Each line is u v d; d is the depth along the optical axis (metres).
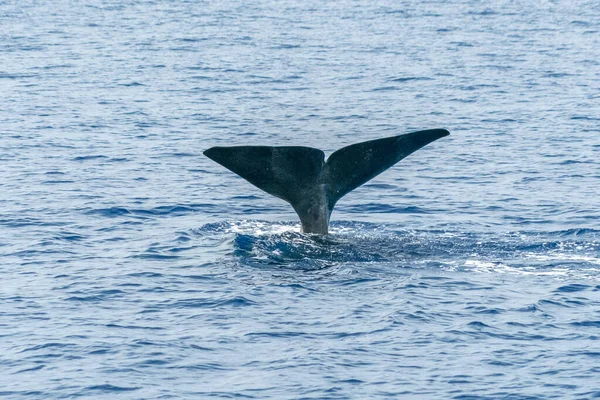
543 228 116.94
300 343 80.75
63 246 107.69
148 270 98.38
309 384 73.56
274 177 102.50
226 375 75.12
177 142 176.12
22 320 85.44
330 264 98.38
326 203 104.38
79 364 76.69
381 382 73.94
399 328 83.44
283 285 92.94
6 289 93.12
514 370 76.00
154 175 147.25
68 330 83.19
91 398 71.38
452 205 129.50
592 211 125.06
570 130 186.75
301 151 101.94
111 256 103.75
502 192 137.12
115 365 76.50
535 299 89.94
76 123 192.50
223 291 91.81
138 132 185.00
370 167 102.69
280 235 106.56
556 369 76.00
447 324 84.44
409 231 113.12
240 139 183.00
